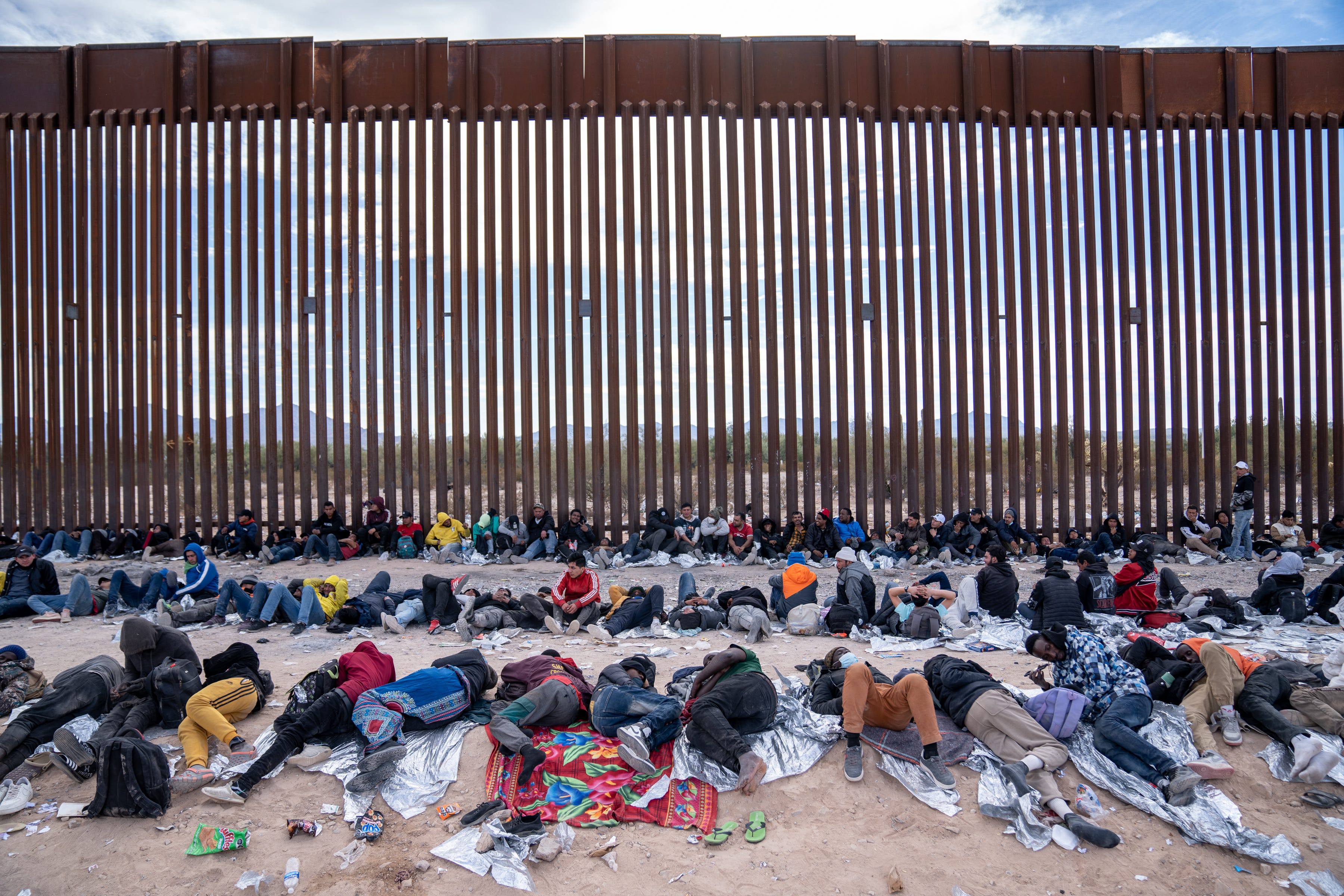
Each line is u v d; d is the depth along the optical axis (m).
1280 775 5.16
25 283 14.84
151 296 14.64
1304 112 15.13
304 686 5.68
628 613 8.54
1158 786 5.07
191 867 4.44
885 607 8.51
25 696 5.82
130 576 12.42
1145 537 14.31
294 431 14.52
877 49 14.88
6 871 4.36
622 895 4.34
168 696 5.57
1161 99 15.01
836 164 14.63
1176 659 6.01
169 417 14.66
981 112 14.82
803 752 5.45
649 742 5.37
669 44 14.74
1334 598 8.67
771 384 14.45
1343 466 14.73
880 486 14.47
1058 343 14.68
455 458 14.46
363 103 14.67
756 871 4.55
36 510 14.83
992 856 4.61
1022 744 5.25
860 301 14.62
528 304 14.52
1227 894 4.34
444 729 5.75
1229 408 14.77
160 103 14.71
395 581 11.82
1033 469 14.49
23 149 14.86
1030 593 11.03
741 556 13.63
